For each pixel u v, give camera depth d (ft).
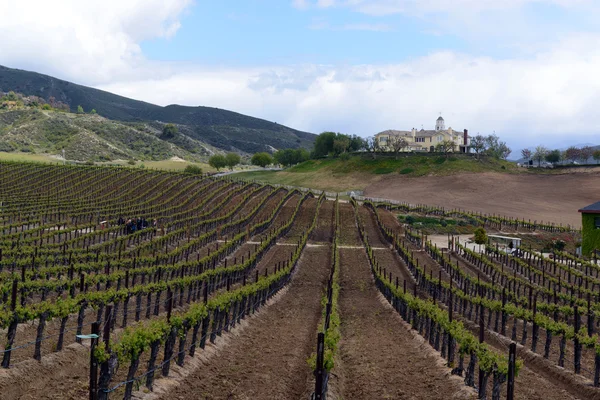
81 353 64.18
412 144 563.07
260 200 301.02
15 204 238.68
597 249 208.33
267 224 241.35
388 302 120.57
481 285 122.72
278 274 124.06
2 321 57.72
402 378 65.26
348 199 365.81
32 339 67.82
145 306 94.89
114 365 48.32
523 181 402.31
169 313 60.18
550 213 314.96
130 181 313.94
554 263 170.09
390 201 355.36
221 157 589.73
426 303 87.76
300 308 113.29
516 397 59.16
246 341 79.87
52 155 593.42
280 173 517.55
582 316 107.14
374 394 59.62
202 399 53.21
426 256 194.29
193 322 62.80
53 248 141.49
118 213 236.63
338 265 169.48
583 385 68.18
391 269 167.02
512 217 304.30
